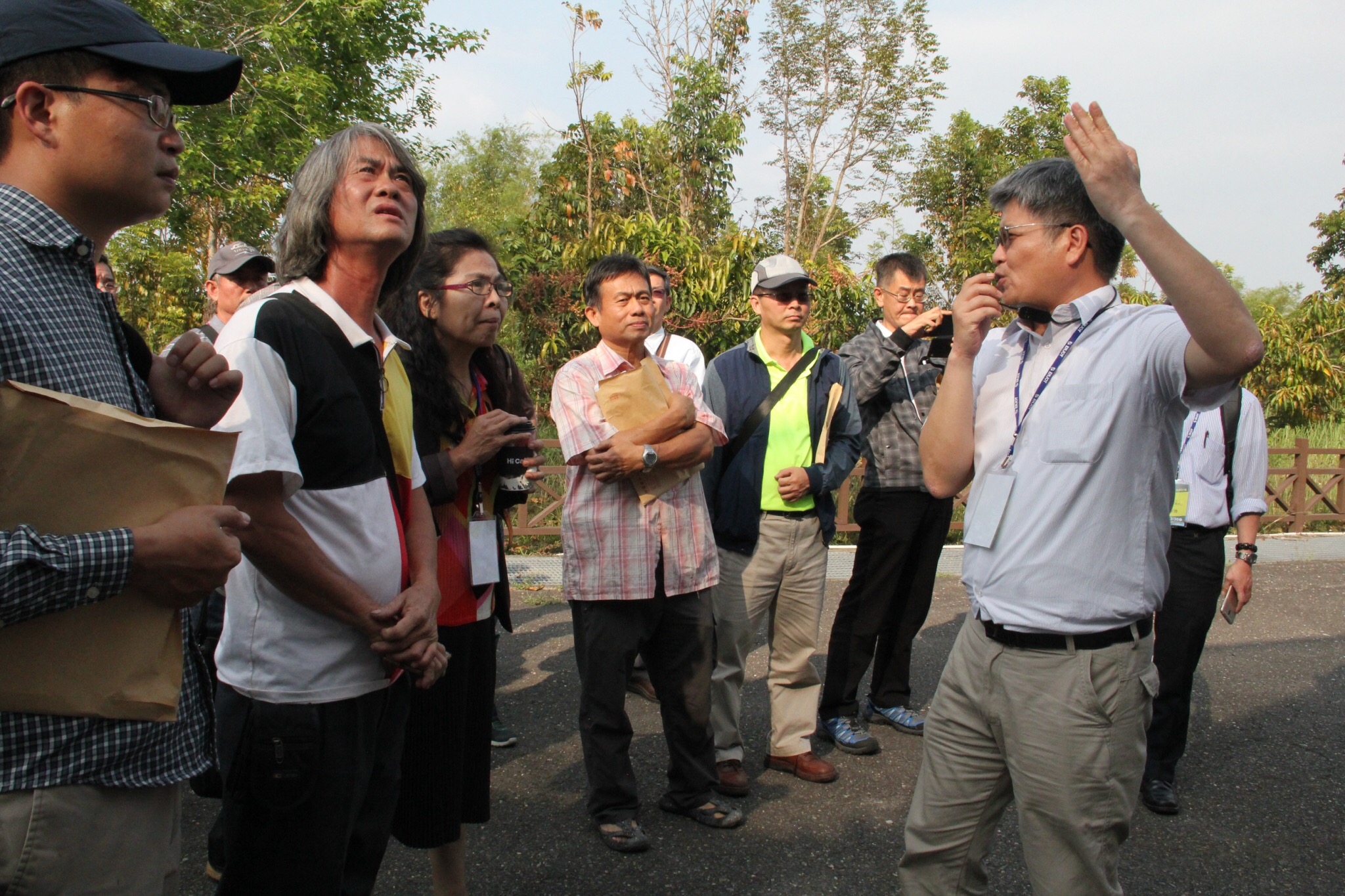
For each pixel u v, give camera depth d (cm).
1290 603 680
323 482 173
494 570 264
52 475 120
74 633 122
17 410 116
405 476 200
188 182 1196
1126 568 192
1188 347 179
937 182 1784
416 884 286
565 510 310
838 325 998
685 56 1583
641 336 322
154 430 127
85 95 128
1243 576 348
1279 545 850
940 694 221
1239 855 311
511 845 308
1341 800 355
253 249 390
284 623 171
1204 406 184
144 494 127
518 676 487
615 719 307
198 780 265
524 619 599
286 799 171
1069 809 194
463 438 266
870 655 405
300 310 174
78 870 124
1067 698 193
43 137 128
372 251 186
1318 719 445
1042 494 198
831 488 362
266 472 158
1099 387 194
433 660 190
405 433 201
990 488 209
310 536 168
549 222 1032
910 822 224
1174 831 329
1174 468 200
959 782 214
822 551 367
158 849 137
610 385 308
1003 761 211
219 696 180
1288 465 930
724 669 356
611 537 301
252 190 1226
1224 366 169
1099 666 192
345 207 182
